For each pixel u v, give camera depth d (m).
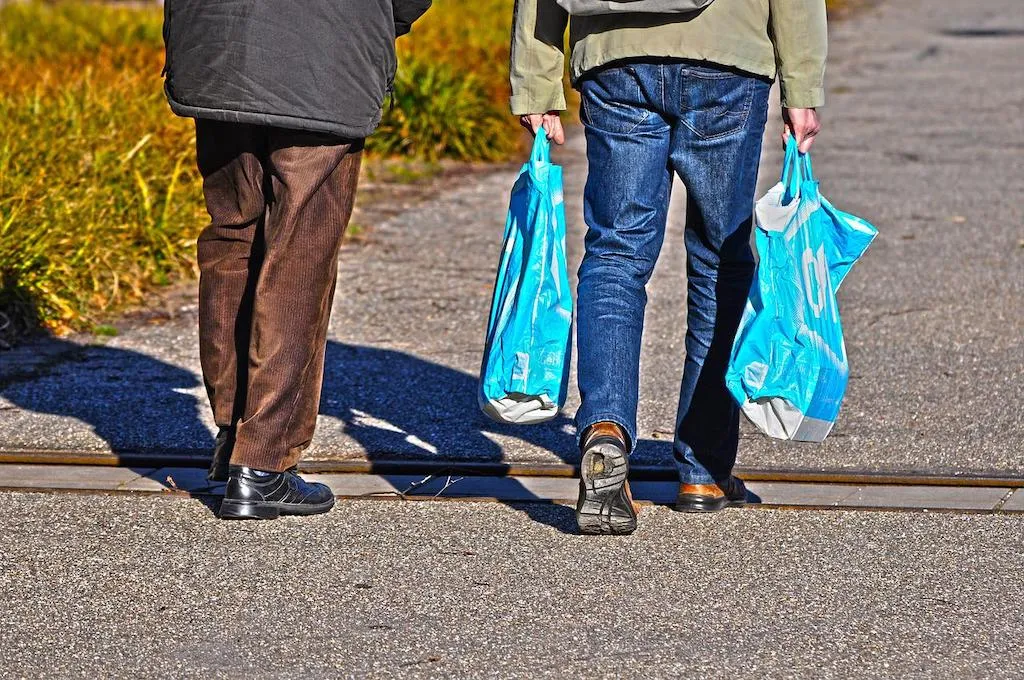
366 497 16.00
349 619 12.81
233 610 13.01
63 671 11.79
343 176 14.70
